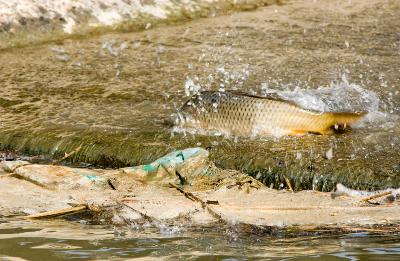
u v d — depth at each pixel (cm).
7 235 988
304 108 1407
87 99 1681
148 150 1359
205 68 1933
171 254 909
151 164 1275
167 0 2561
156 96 1692
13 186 1220
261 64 1961
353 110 1561
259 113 1412
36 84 1806
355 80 1789
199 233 998
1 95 1709
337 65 1939
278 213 1098
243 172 1280
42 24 2277
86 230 1012
